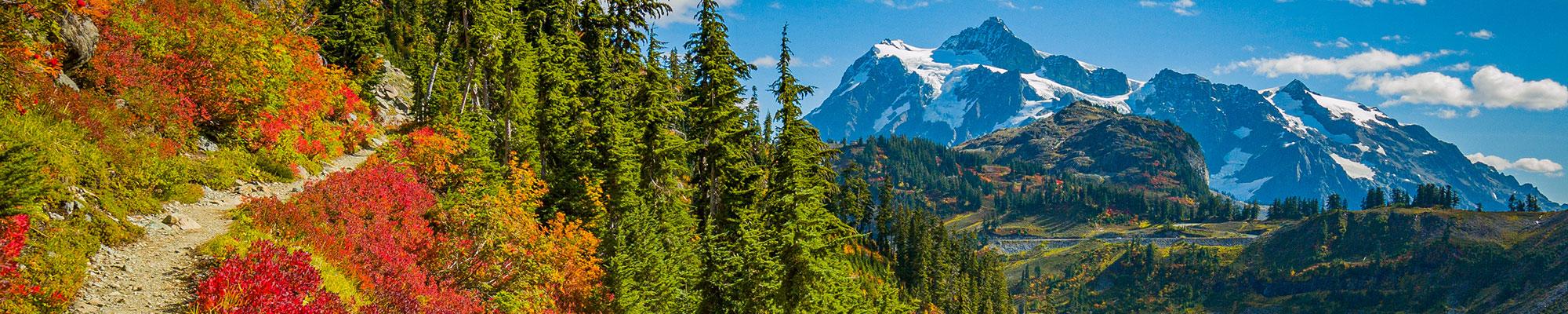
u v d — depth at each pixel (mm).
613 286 26453
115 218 13289
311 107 25953
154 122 17859
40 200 11531
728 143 29141
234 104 21031
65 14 16719
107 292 11062
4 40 14445
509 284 20422
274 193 19547
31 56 14727
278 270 12594
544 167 32812
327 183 19625
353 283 14852
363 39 42188
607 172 31641
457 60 39906
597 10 42000
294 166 22266
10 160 11164
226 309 11000
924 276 96125
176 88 19391
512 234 21578
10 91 13688
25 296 9547
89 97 15930
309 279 13023
